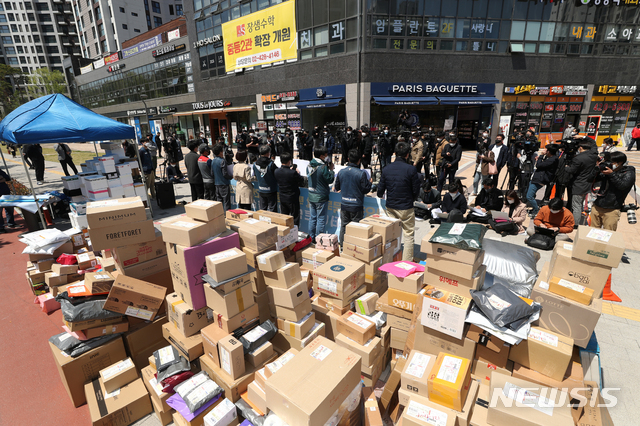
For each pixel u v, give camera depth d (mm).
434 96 16609
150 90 30203
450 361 2156
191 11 22469
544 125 18125
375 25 15430
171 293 3047
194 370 2621
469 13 15883
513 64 16844
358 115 16484
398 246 4094
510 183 8375
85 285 2930
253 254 2953
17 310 4051
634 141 17359
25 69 73125
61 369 2523
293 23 17641
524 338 2088
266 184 5520
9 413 2607
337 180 4906
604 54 17484
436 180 9570
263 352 2531
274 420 1868
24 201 6676
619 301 3920
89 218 2670
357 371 2096
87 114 5496
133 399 2521
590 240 2256
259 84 20328
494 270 3168
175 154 11969
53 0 70250
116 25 44188
